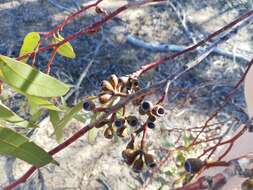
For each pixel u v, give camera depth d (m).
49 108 0.34
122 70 0.93
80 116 0.42
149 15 1.03
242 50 0.98
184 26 1.03
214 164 0.18
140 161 0.28
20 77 0.31
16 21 1.00
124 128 0.29
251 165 0.16
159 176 0.73
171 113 0.85
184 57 0.94
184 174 0.55
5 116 0.33
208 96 0.88
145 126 0.29
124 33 0.99
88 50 0.95
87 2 1.04
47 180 0.75
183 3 1.07
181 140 0.80
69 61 0.92
